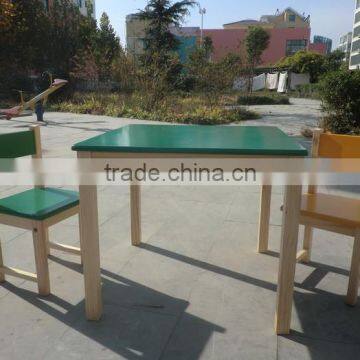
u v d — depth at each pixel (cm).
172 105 1423
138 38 2897
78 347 212
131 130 279
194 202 446
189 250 327
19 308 246
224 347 212
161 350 210
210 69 1421
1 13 1727
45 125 1086
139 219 332
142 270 294
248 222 387
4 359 202
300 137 907
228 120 1285
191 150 211
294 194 207
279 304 219
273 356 206
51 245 311
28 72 2025
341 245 335
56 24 1997
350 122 867
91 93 1750
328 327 229
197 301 255
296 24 6938
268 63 5238
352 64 5750
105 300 255
